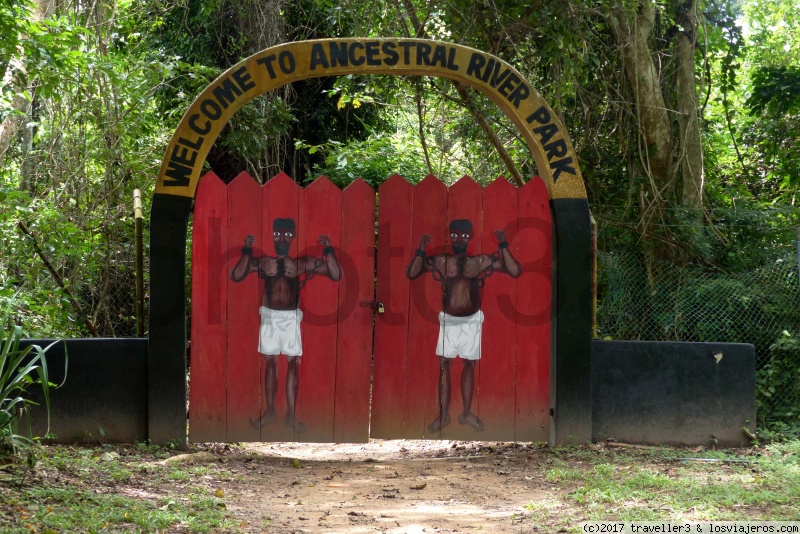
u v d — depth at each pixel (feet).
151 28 43.88
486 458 22.80
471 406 23.47
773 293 27.43
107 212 33.45
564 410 22.79
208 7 40.19
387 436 23.32
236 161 44.93
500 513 16.75
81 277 31.96
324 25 43.78
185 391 22.40
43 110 36.83
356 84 35.14
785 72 37.09
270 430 23.08
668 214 32.17
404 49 22.59
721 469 20.42
